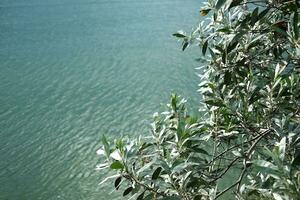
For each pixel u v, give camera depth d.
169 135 4.65
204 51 4.81
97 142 32.16
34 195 26.27
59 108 38.34
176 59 48.44
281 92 4.04
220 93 4.60
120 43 55.16
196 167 4.18
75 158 30.05
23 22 66.81
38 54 52.31
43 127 34.88
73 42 56.34
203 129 4.26
